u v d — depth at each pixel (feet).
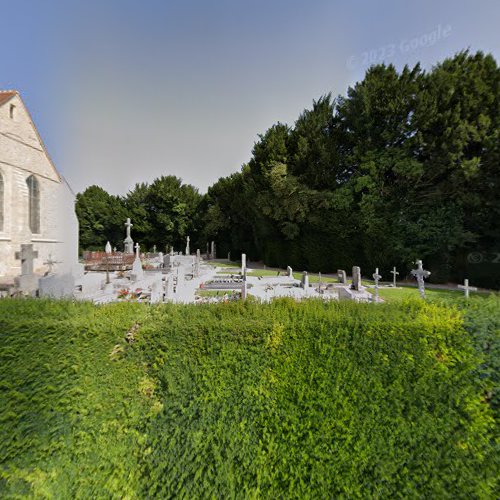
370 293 44.70
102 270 73.10
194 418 9.42
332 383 9.43
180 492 8.93
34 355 9.89
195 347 9.71
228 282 50.67
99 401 9.67
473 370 9.48
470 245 57.88
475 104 53.88
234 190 120.88
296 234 81.71
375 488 8.84
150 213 160.76
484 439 9.07
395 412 9.26
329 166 75.25
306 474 8.98
